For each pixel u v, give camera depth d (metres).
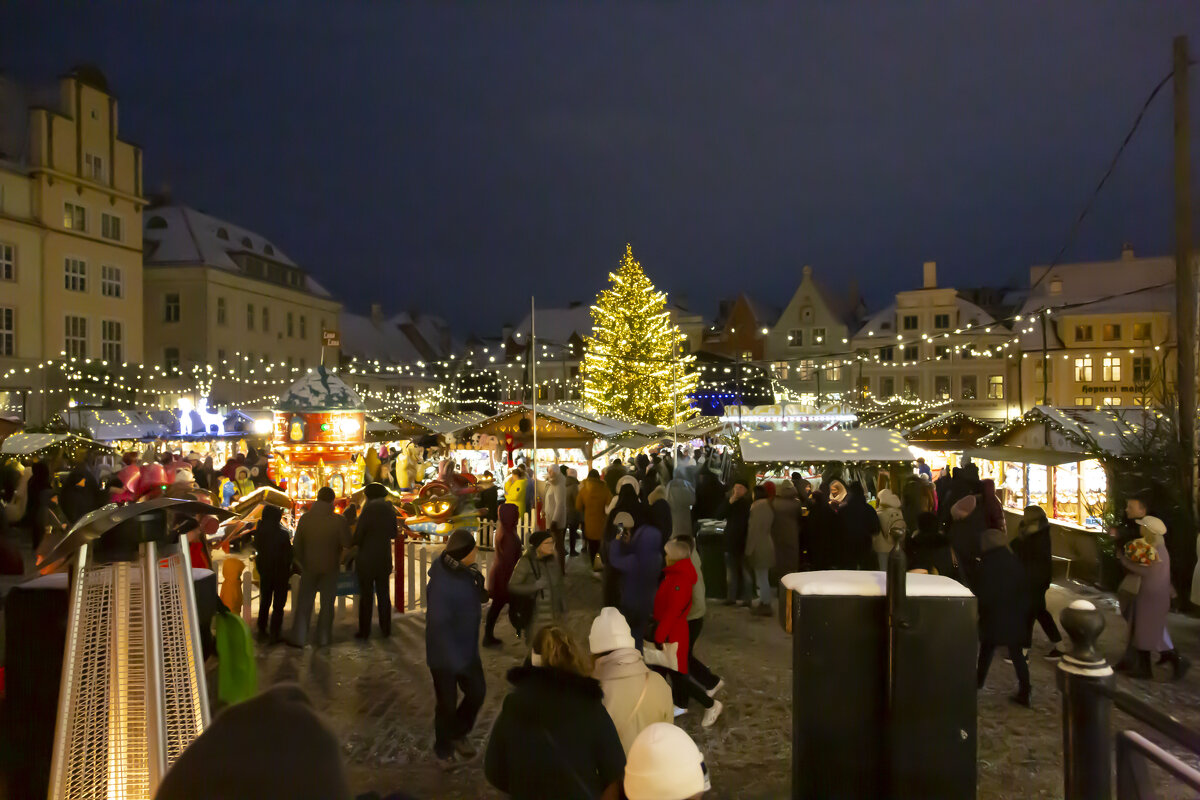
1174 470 12.28
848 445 16.73
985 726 7.30
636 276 43.41
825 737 4.17
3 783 3.42
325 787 1.50
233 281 48.81
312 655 9.45
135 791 2.92
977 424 23.41
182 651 3.13
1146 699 7.92
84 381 36.03
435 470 22.67
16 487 18.58
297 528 9.80
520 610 9.76
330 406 16.17
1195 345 12.34
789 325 61.84
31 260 35.59
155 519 3.13
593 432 23.98
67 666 2.99
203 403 31.20
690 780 3.27
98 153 39.16
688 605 7.32
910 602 4.05
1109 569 12.89
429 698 7.98
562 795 3.73
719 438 29.09
